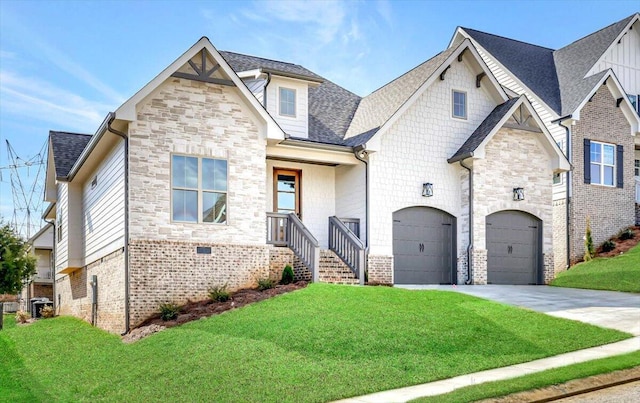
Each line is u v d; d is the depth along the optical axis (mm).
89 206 21641
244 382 9984
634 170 29516
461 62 22266
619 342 11664
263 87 20938
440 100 21734
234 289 17266
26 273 24391
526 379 9281
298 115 21375
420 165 21141
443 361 10664
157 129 16688
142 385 10750
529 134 22422
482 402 8461
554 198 27359
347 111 24188
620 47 29953
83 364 13477
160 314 16062
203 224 17062
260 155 18047
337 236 20312
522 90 28781
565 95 28281
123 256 16516
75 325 20719
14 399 11000
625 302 16234
